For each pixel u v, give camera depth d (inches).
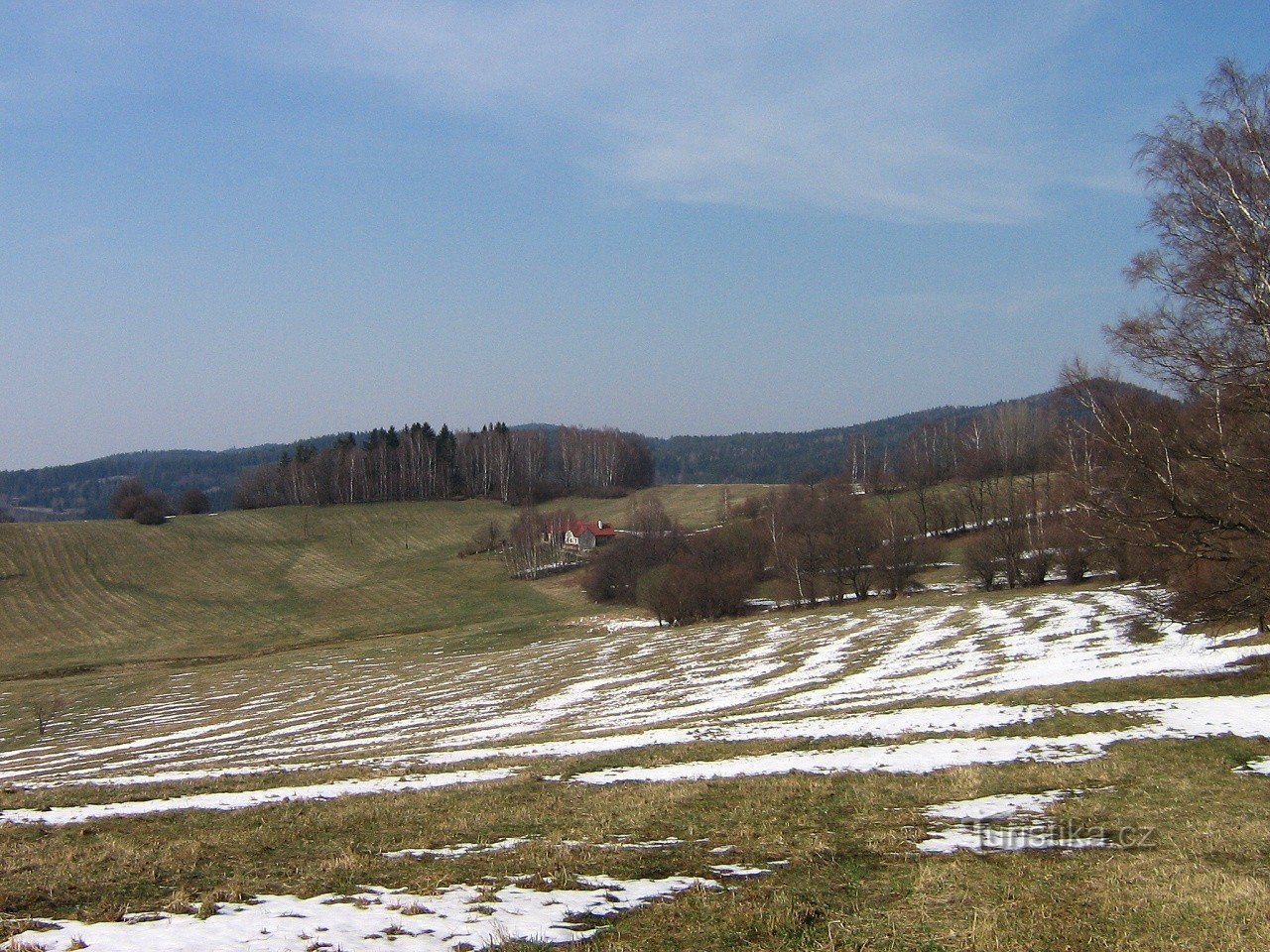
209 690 2748.5
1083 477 1139.9
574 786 788.6
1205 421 982.4
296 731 1921.8
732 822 626.5
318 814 699.4
